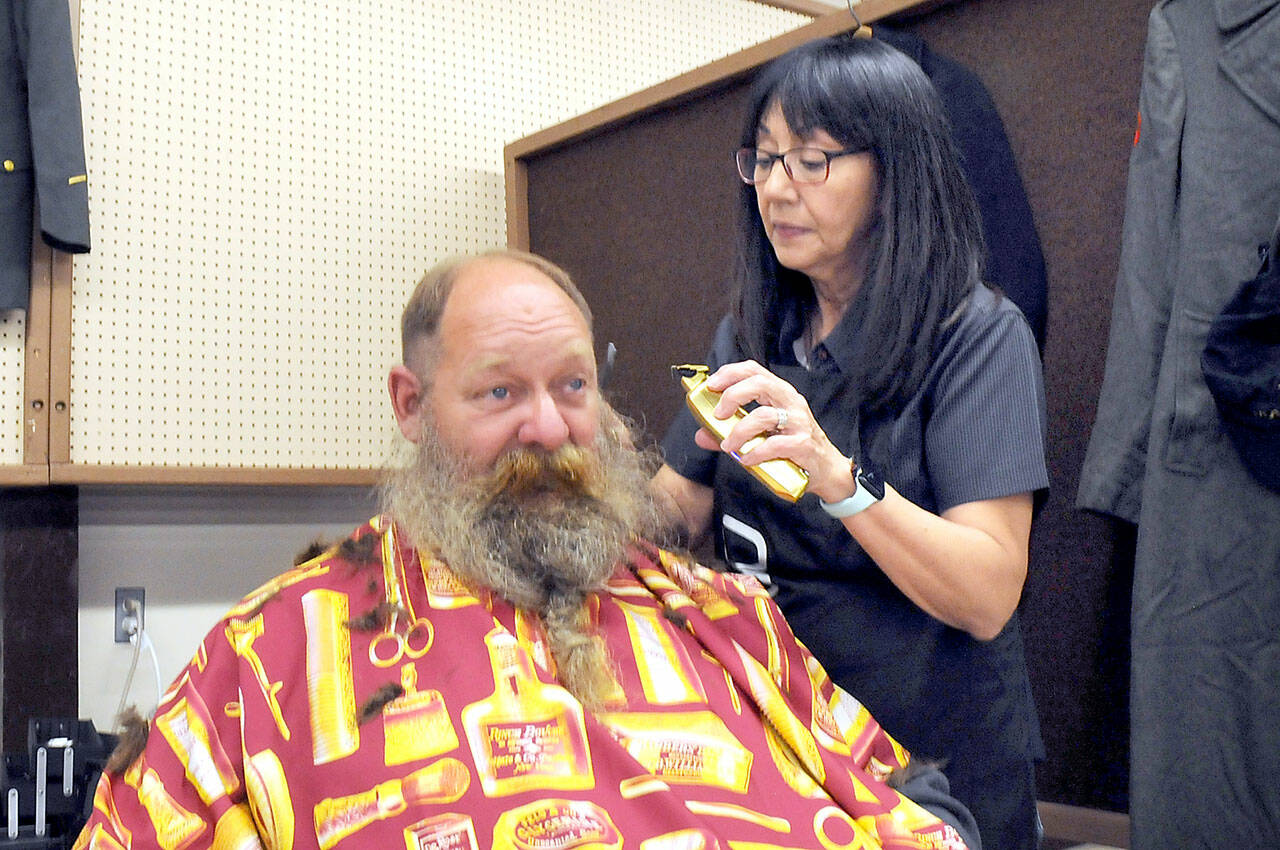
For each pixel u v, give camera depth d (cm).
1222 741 137
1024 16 176
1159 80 151
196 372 220
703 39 280
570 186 245
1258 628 135
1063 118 172
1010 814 129
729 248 213
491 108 255
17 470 202
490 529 111
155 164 218
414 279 244
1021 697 133
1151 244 151
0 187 199
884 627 130
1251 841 135
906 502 119
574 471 113
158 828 96
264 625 106
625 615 116
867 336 128
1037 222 176
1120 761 168
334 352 234
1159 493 145
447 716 101
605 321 238
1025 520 125
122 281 213
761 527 137
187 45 222
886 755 120
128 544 232
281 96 231
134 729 102
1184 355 144
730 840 101
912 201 128
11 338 204
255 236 227
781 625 122
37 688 213
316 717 102
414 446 117
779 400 114
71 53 202
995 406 125
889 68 129
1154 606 144
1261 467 133
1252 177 140
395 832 96
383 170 242
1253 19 141
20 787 155
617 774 100
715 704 111
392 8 244
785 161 131
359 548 114
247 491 238
